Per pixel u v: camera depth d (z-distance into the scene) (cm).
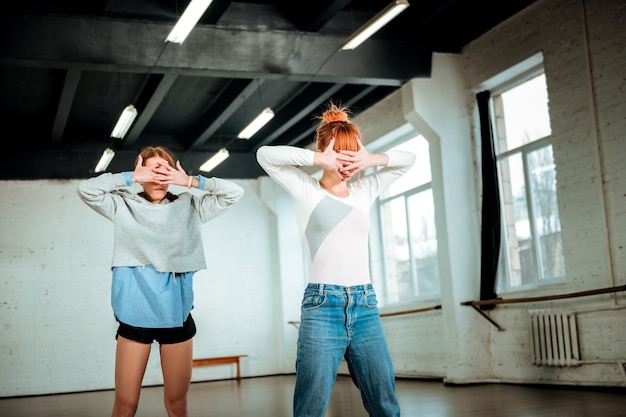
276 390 955
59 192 1292
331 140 247
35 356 1245
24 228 1268
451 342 848
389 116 1031
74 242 1291
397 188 1109
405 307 1047
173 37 629
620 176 660
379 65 867
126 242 276
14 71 920
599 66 686
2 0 723
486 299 823
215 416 638
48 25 736
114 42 756
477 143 884
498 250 822
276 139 1322
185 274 289
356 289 237
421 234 1041
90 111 1126
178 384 287
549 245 772
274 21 829
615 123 667
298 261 1419
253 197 1430
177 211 283
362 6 862
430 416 524
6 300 1245
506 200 838
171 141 1311
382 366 237
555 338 714
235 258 1409
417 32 884
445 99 890
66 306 1273
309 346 231
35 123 1173
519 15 798
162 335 280
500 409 545
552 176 768
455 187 874
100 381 1269
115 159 1272
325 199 242
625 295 649
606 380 663
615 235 663
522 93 824
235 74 813
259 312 1406
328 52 845
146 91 982
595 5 693
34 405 973
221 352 1370
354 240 242
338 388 916
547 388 709
